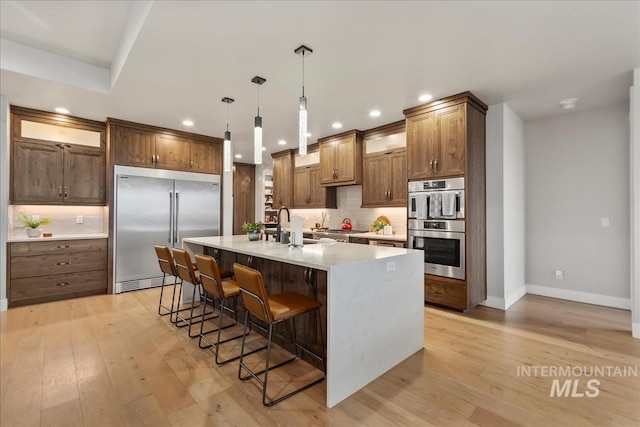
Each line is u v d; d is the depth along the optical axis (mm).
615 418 1747
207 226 5289
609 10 2033
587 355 2504
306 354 2451
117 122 4379
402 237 4438
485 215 3822
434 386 2074
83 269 4152
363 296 2084
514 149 4043
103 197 4453
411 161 3900
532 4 1981
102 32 2770
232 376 2199
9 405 1843
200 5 1983
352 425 1701
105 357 2455
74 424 1692
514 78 3061
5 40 2863
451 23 2180
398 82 3150
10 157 3791
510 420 1735
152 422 1718
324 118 4383
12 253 3662
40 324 3150
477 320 3295
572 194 4102
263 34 2311
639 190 2826
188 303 3898
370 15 2092
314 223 6504
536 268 4383
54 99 3605
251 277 1893
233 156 7207
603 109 3877
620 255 3766
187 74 2971
